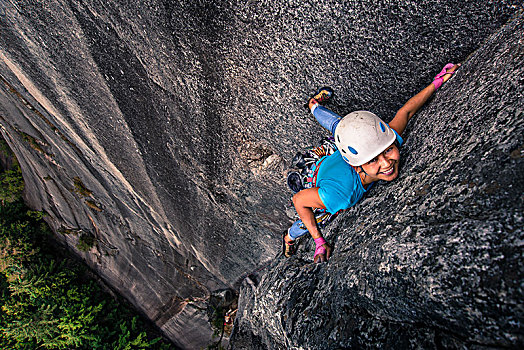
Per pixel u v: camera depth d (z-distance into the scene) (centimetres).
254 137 366
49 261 982
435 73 258
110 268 927
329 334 236
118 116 418
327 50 265
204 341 814
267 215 463
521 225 135
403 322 183
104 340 916
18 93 542
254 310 391
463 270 147
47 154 704
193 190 482
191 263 691
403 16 234
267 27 263
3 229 950
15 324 900
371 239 221
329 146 264
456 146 196
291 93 304
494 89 190
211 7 262
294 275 341
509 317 127
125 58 338
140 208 623
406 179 226
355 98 291
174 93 350
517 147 155
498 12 219
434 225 175
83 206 801
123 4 287
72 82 404
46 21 336
